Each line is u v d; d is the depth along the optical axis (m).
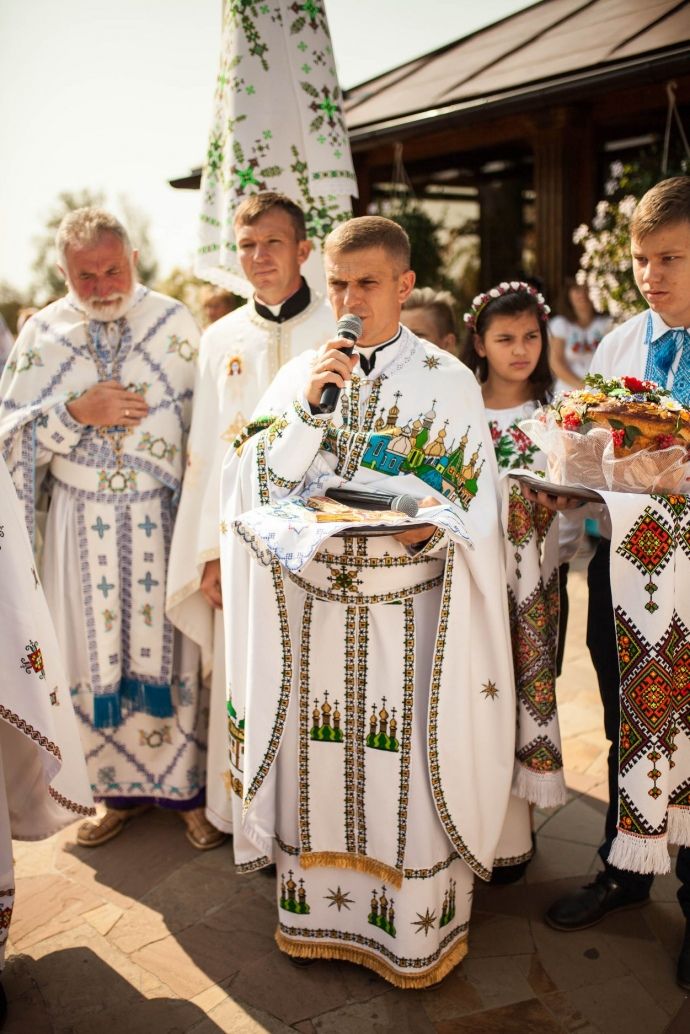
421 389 2.28
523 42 7.56
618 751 2.48
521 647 2.40
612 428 2.12
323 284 3.14
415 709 2.20
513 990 2.32
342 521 1.98
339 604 2.19
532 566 2.39
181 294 20.27
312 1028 2.21
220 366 2.88
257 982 2.38
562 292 6.52
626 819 2.18
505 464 2.83
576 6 7.78
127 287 2.97
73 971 2.44
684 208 2.23
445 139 8.43
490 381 2.95
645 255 2.31
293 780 2.30
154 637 3.04
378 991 2.34
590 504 2.49
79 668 3.11
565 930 2.54
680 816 2.24
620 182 6.69
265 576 2.19
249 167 2.97
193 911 2.69
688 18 6.15
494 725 2.30
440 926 2.28
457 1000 2.29
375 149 8.84
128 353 3.04
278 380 2.44
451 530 1.99
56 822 2.58
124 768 3.15
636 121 7.87
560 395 2.32
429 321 3.31
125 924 2.63
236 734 2.35
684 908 2.39
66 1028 2.23
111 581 3.02
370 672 2.21
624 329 2.62
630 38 6.29
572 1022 2.21
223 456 2.83
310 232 3.09
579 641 4.63
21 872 2.91
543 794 2.37
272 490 2.20
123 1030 2.22
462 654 2.19
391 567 2.16
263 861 2.37
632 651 2.15
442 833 2.23
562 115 7.18
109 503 3.00
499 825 2.32
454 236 10.71
